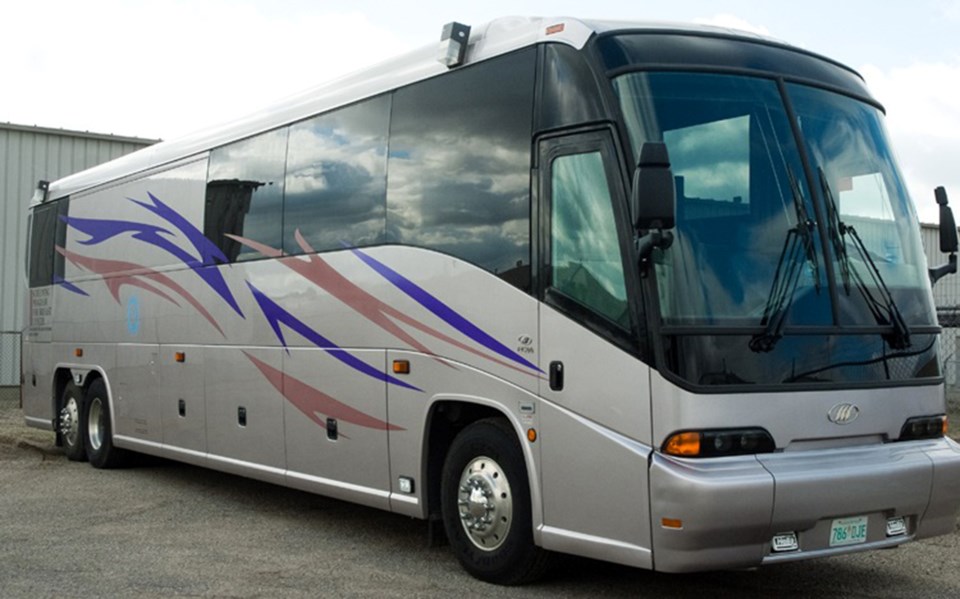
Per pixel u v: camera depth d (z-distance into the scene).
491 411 6.91
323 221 8.23
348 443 7.87
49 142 23.17
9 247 22.70
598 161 5.97
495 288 6.56
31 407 13.88
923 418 6.23
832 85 6.57
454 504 6.96
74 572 7.03
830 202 6.16
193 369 10.05
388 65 7.86
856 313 6.03
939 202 6.87
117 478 11.42
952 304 21.86
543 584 6.64
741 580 6.80
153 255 10.85
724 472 5.44
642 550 5.62
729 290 5.67
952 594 6.43
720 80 6.11
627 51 6.07
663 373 5.52
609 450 5.76
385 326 7.48
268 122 9.10
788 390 5.68
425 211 7.21
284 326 8.62
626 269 5.73
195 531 8.47
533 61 6.53
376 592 6.48
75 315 12.65
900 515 6.00
